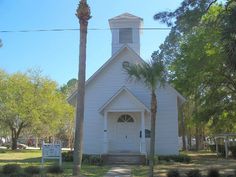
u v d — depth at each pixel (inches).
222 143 2022.6
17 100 2223.2
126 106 1176.8
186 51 1257.4
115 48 1411.2
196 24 941.2
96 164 1086.4
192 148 2672.2
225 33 671.8
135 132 1246.3
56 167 801.6
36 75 2287.2
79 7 674.2
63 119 2598.4
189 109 2049.7
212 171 737.0
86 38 676.7
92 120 1268.5
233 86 1330.0
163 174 823.7
